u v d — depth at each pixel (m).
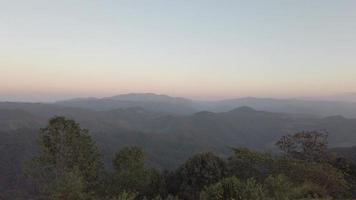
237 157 30.64
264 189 20.42
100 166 34.66
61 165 31.56
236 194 19.67
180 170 30.33
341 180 27.38
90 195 27.69
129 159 32.66
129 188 30.00
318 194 23.81
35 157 32.31
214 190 20.14
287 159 28.73
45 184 30.94
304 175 26.66
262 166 29.36
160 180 30.88
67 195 23.02
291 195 21.31
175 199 25.44
